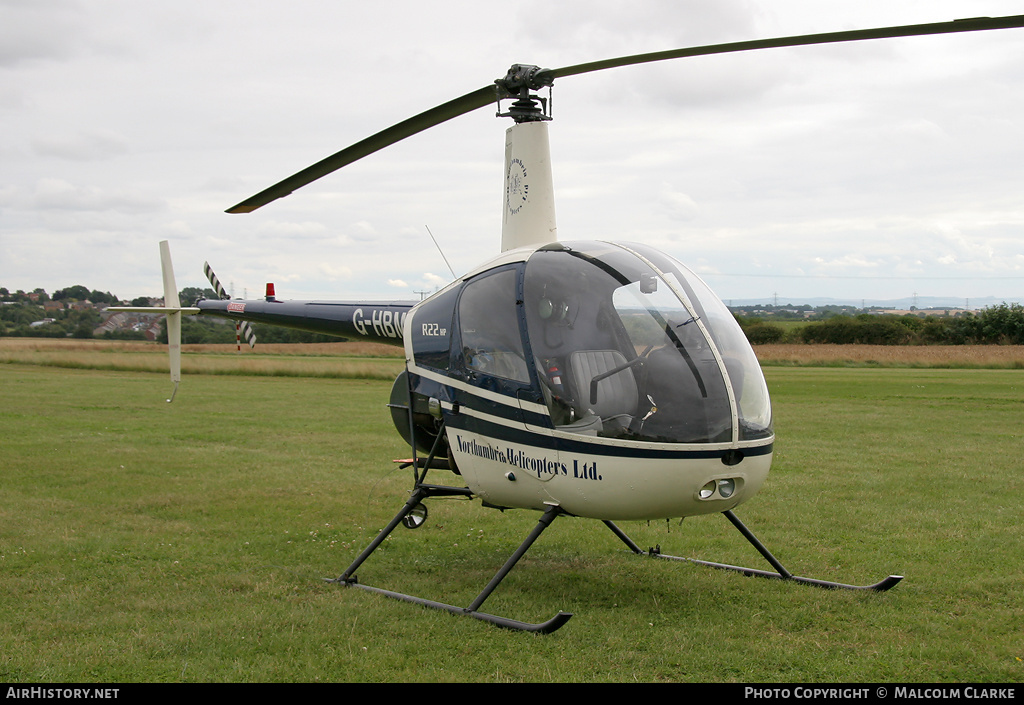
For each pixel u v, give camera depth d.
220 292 14.20
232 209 6.67
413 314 5.73
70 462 10.41
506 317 4.88
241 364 32.75
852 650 4.20
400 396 5.82
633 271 4.75
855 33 4.25
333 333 7.94
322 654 4.13
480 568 5.89
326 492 8.69
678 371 4.38
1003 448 11.42
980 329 52.56
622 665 3.98
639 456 4.25
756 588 5.28
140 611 4.85
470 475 5.16
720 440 4.27
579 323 4.61
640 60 4.92
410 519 5.92
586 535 6.84
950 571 5.62
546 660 4.03
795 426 13.95
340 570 5.83
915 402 18.22
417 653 4.14
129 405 18.08
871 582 5.45
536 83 5.36
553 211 5.63
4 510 7.64
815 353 40.16
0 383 24.53
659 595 5.15
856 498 8.06
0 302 89.00
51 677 3.84
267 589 5.31
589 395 4.43
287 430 13.93
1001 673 3.91
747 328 58.62
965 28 4.07
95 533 6.81
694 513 4.45
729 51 4.65
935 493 8.27
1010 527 6.85
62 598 5.08
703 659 4.04
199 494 8.51
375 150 5.92
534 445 4.62
